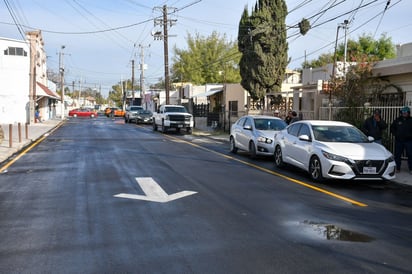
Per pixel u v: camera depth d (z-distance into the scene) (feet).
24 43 129.70
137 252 17.33
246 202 26.43
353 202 27.14
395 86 55.57
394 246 18.38
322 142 34.88
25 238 19.12
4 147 56.75
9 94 128.88
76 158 47.88
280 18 90.43
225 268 15.67
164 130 98.32
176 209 24.45
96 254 17.10
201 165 43.21
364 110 49.93
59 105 261.44
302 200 27.35
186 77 214.69
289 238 19.29
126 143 68.08
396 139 39.19
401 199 28.45
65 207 24.85
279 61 90.94
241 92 115.34
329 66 86.69
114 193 28.76
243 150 53.78
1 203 25.84
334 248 18.01
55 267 15.74
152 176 35.60
